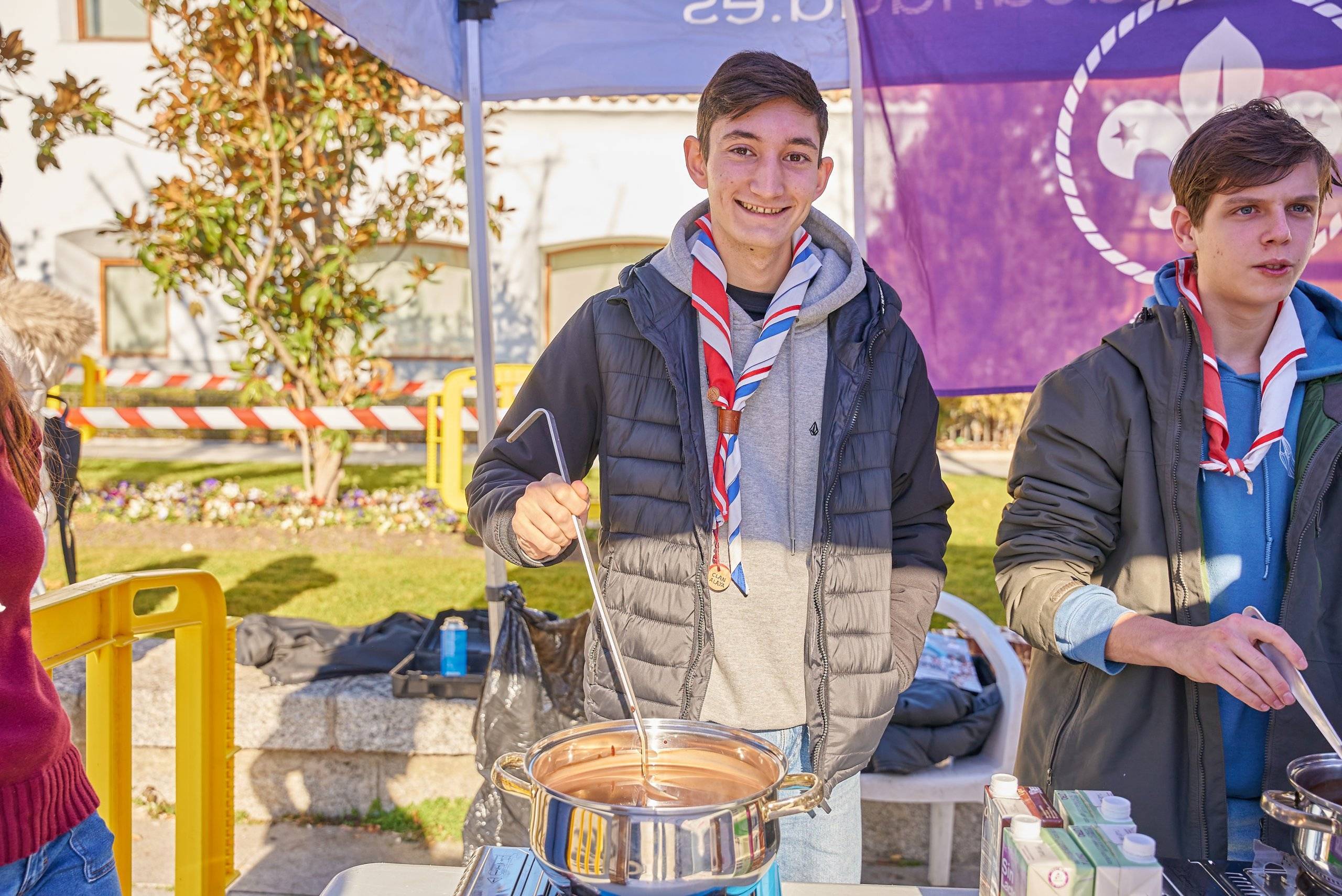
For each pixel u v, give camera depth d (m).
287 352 7.57
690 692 1.73
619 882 1.00
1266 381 1.63
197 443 11.20
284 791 3.53
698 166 1.86
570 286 11.76
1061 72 3.14
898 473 1.92
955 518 7.95
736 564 1.74
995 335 3.26
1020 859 1.12
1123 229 3.19
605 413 1.82
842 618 1.77
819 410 1.81
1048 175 3.19
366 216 7.91
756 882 1.09
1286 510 1.64
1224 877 1.23
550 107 11.17
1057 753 1.71
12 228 11.71
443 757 3.48
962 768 3.02
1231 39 3.06
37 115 7.28
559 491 1.40
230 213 7.11
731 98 1.68
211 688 2.35
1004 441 11.41
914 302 3.26
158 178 7.31
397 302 11.84
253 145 7.15
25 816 1.42
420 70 2.89
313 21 6.95
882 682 1.81
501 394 4.61
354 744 3.46
